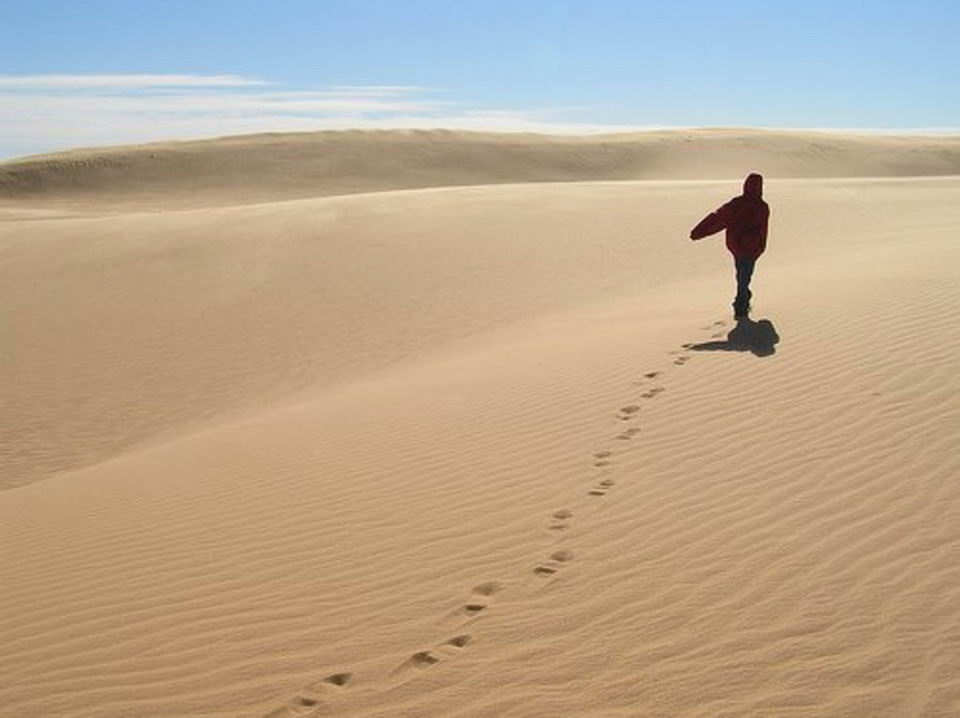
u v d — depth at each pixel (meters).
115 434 14.30
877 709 3.90
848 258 18.06
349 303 19.75
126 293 21.78
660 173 92.19
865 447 7.07
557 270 21.02
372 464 8.32
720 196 30.19
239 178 87.44
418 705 4.29
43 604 6.02
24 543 7.48
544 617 5.00
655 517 6.23
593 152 96.31
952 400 7.90
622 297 18.06
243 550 6.59
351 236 24.98
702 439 7.73
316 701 4.44
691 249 22.16
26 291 22.61
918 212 26.64
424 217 27.11
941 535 5.47
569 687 4.30
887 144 102.38
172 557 6.62
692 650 4.50
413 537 6.42
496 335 16.16
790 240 22.78
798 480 6.57
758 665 4.30
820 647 4.40
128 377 16.84
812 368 9.41
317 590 5.72
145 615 5.65
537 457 7.86
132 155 92.31
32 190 85.50
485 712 4.17
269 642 5.09
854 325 11.07
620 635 4.71
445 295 19.78
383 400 10.91
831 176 92.06
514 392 10.20
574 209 27.89
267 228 26.73
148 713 4.52
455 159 92.56
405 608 5.32
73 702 4.70
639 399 9.16
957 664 4.16
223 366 17.00
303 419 10.71
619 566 5.53
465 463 7.96
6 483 12.52
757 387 9.01
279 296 20.66
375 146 94.44
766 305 13.07
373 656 4.80
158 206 74.62
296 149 93.75
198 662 4.96
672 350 11.03
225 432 10.85
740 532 5.82
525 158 93.94
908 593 4.83
